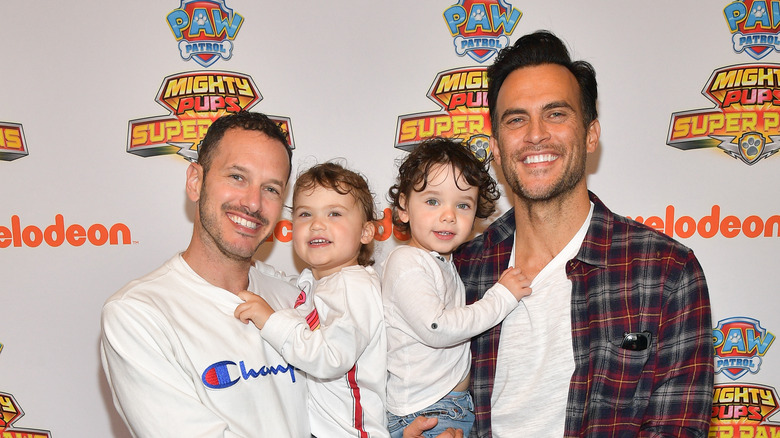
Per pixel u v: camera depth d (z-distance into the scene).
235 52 2.17
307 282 1.79
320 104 2.20
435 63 2.19
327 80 2.19
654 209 2.21
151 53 2.15
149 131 2.17
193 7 2.14
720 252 2.21
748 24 2.15
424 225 1.67
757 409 2.23
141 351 1.39
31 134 2.15
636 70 2.18
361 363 1.62
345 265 1.75
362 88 2.19
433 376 1.61
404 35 2.18
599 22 2.17
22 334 2.19
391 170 2.22
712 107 2.18
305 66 2.18
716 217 2.21
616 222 1.63
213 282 1.58
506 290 1.58
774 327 2.22
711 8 2.15
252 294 1.56
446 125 2.21
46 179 2.16
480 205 1.84
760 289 2.21
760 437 2.24
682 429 1.42
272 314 1.51
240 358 1.49
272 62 2.18
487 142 2.21
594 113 1.69
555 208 1.61
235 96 2.18
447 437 1.54
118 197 2.18
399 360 1.63
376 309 1.62
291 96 2.19
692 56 2.17
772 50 2.16
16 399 2.20
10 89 2.13
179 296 1.51
